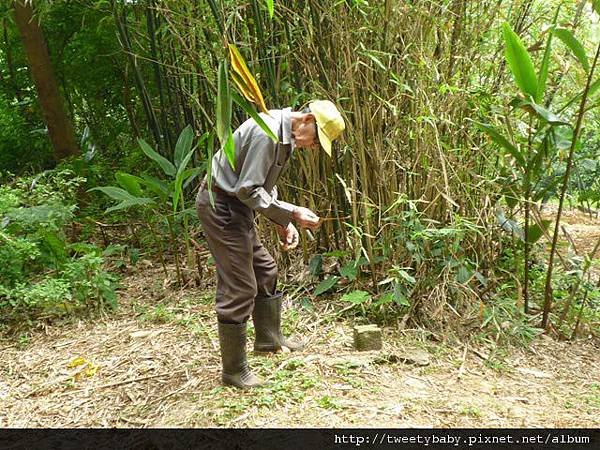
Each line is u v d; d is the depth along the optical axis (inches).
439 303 141.3
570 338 146.1
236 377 115.3
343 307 150.9
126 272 191.8
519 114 159.8
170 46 189.5
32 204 184.2
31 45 235.0
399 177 150.0
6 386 127.3
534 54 162.4
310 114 111.6
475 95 149.1
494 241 163.8
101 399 118.3
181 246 198.4
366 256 143.1
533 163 142.5
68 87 264.8
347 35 140.8
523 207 158.9
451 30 148.0
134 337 145.4
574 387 122.3
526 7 156.2
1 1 229.1
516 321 142.6
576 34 165.8
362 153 144.2
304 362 123.3
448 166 144.3
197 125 198.2
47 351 142.9
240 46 157.8
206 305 160.6
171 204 189.8
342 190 158.4
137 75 199.2
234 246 111.8
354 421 103.3
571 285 165.6
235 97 87.3
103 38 232.1
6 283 160.9
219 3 151.3
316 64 152.1
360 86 145.3
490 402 112.4
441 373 124.0
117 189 171.0
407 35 140.9
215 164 111.2
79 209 223.3
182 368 126.8
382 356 126.9
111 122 268.1
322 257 165.3
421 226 140.5
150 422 108.2
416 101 140.9
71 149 248.1
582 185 174.1
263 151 108.5
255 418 105.0
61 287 155.3
